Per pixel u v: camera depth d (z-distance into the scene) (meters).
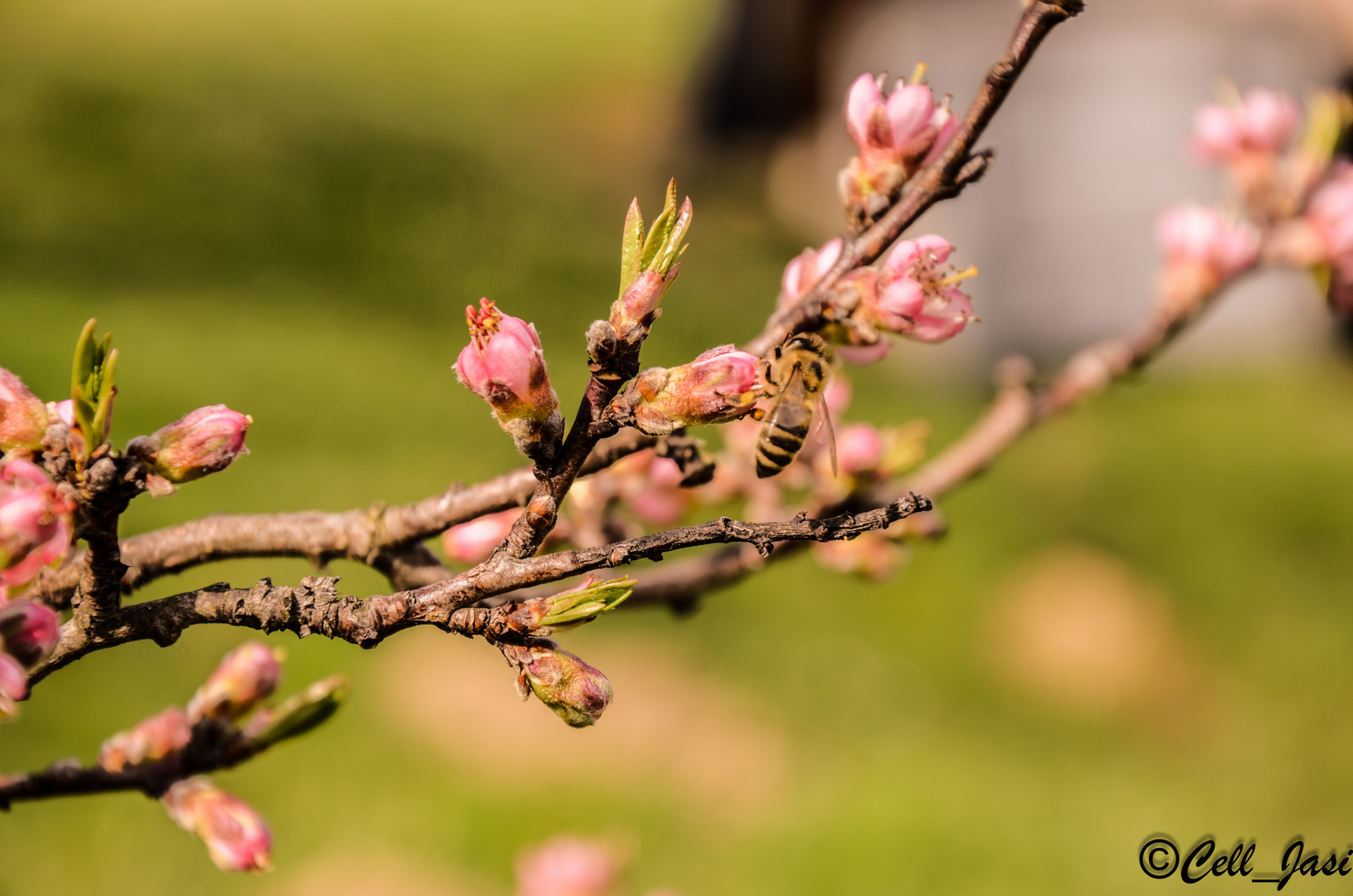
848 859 7.75
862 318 1.75
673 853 7.55
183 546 1.84
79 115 19.02
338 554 1.87
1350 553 12.88
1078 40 19.00
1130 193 19.03
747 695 9.41
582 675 1.40
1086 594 11.27
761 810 8.16
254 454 11.01
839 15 23.45
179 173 18.41
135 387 11.70
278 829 7.11
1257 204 3.10
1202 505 13.26
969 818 8.28
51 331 12.48
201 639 8.25
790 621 10.44
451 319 17.47
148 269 15.84
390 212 19.61
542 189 23.59
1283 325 17.81
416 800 7.43
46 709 7.30
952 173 1.72
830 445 2.36
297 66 28.55
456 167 22.31
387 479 11.12
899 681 9.88
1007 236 19.22
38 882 6.35
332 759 7.60
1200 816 8.76
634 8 40.69
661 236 1.48
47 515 1.33
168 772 1.97
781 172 27.48
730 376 1.46
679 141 29.39
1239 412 15.85
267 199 18.45
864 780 8.56
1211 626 11.57
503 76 34.34
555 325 17.86
